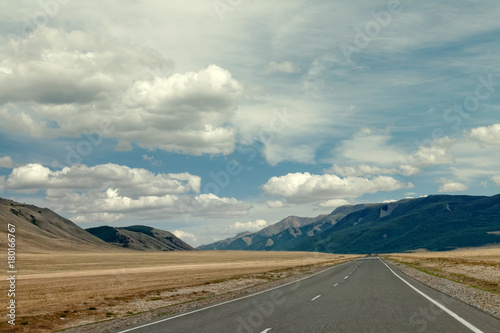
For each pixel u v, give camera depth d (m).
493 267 36.88
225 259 158.75
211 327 11.06
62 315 15.63
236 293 21.80
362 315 12.41
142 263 117.50
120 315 15.53
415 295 17.94
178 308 16.03
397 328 10.16
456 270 37.16
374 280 28.28
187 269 68.44
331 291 20.78
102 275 53.53
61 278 47.66
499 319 11.12
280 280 31.69
